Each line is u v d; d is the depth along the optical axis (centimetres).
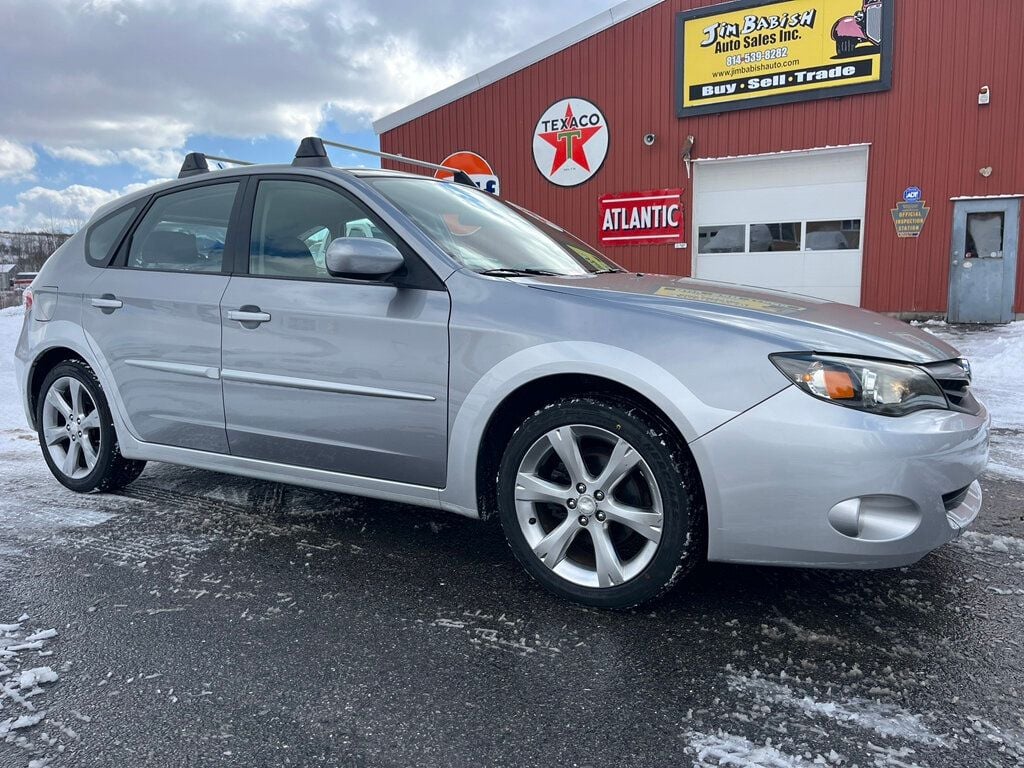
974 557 299
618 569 251
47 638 241
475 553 312
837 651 230
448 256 281
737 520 230
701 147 1306
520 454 264
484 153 1470
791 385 223
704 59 1280
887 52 1160
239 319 314
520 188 1455
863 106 1191
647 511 246
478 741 188
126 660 227
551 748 185
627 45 1331
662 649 232
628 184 1370
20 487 409
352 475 301
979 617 250
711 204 1327
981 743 185
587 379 253
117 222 377
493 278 273
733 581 279
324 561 303
